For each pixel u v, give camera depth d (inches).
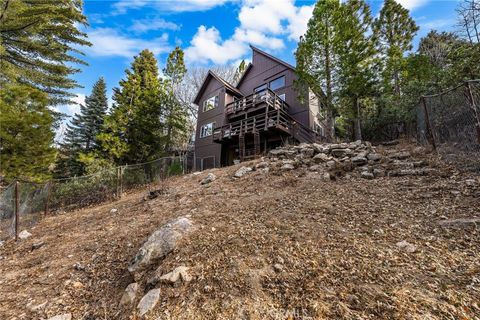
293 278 94.1
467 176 179.0
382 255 102.3
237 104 657.0
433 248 103.6
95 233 208.7
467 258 93.4
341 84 444.1
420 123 311.7
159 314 88.2
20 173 385.7
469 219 120.3
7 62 458.3
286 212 169.6
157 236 137.2
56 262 160.6
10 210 302.5
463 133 221.9
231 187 277.6
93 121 908.0
